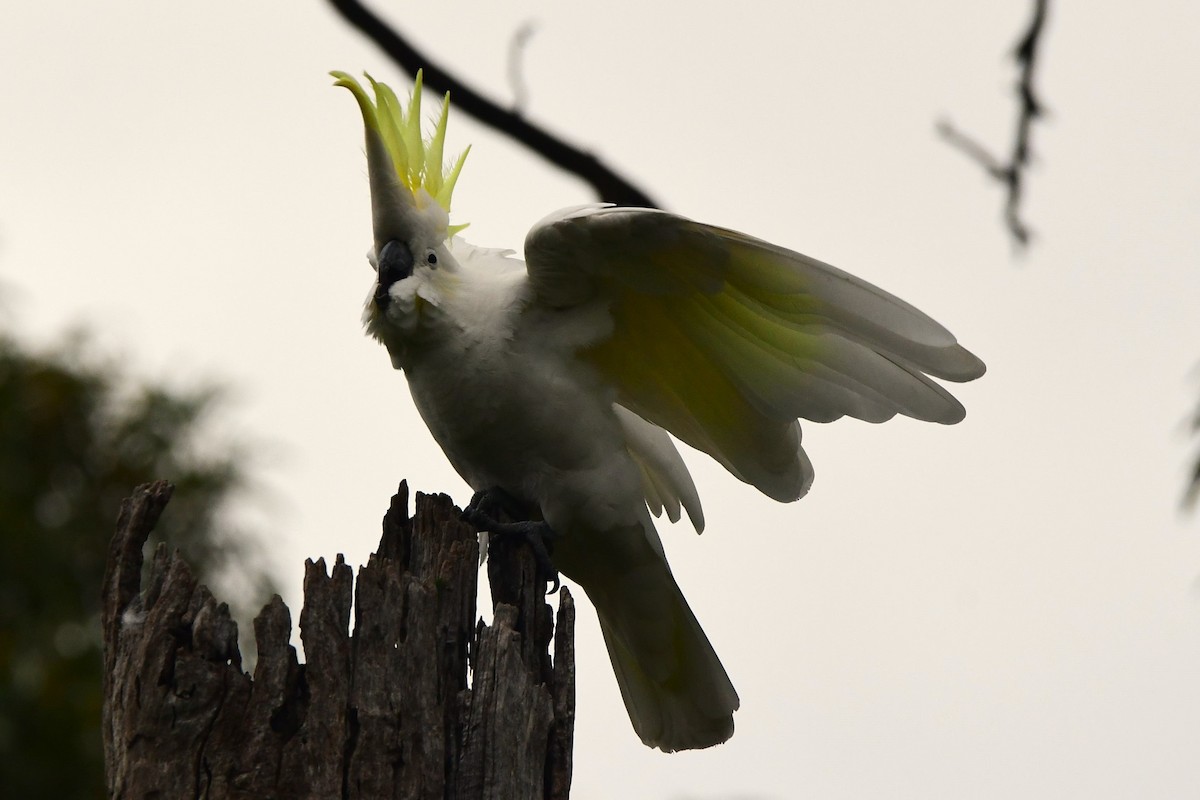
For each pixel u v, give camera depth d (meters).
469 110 10.88
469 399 8.70
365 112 8.53
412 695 6.43
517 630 7.56
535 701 6.67
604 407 8.99
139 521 6.46
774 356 8.56
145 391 17.89
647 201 11.22
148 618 6.22
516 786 6.51
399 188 8.70
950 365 7.72
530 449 8.81
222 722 6.13
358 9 10.55
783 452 8.99
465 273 8.95
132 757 6.07
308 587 6.41
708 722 9.64
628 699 9.89
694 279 8.48
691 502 9.68
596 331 8.84
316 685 6.27
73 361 18.11
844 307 8.02
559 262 8.52
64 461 17.41
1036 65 10.04
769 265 8.18
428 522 7.16
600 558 9.20
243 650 16.30
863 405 8.37
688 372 9.03
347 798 6.19
